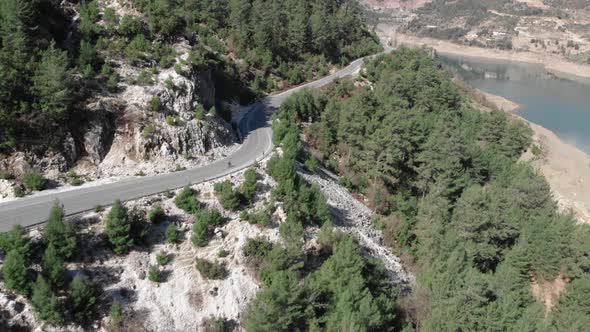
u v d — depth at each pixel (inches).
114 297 1414.9
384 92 3245.6
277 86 3516.2
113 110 1975.9
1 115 1663.4
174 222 1651.1
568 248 2103.8
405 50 4458.7
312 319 1352.1
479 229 2062.0
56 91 1796.3
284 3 4584.2
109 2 2581.2
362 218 2182.6
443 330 1416.1
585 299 1811.0
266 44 3690.9
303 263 1587.1
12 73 1729.8
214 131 2269.9
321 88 3523.6
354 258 1547.7
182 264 1558.8
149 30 2496.3
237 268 1590.8
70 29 2313.0
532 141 3850.9
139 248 1551.4
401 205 2333.9
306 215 1841.8
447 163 2368.4
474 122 3447.3
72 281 1338.6
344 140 2701.8
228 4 3944.4
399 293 1711.4
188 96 2236.7
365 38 5251.0
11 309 1243.8
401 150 2456.9
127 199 1672.0
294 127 2518.5
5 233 1342.3
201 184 1831.9
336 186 2336.4
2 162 1670.8
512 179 2741.1
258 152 2284.7
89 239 1483.8
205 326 1462.8
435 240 1943.9
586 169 3644.2
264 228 1708.9
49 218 1386.6
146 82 2137.1
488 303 1577.3
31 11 2028.8
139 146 1968.5
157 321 1424.7
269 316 1293.1
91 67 2026.3
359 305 1378.0
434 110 3341.5
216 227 1672.0
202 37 3280.0
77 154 1866.4
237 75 3216.0
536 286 2155.5
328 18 4726.9
